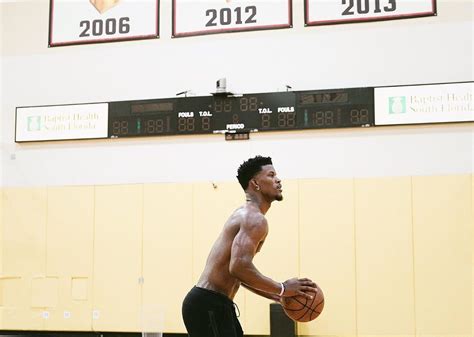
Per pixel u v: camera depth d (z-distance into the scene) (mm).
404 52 8797
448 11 8727
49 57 9922
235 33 9336
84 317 9250
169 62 9508
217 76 9320
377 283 8438
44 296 9430
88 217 9469
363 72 8875
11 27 10023
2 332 9492
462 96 8484
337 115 8742
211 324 4035
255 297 8742
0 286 9578
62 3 9953
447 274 8297
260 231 4004
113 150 9508
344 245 8586
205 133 9102
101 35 9789
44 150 9766
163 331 8961
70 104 9680
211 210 9055
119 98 9609
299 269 8648
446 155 8508
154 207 9250
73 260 9422
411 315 8305
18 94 9945
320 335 8484
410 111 8578
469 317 8172
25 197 9727
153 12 9641
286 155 8898
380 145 8680
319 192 8742
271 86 9125
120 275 9219
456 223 8367
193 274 9000
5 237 9695
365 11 8961
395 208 8531
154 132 9289
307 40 9094
